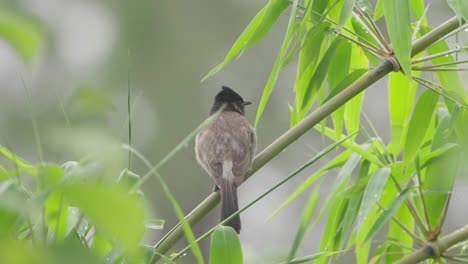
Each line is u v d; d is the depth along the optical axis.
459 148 8.44
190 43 21.69
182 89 21.38
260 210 22.02
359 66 9.57
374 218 9.14
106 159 2.99
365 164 9.13
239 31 22.39
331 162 9.21
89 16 20.61
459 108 8.23
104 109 2.94
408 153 8.27
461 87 8.70
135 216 2.40
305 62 8.61
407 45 7.03
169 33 21.28
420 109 8.35
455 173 8.35
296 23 8.31
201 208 7.71
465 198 19.53
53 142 2.75
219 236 6.26
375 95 23.03
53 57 19.92
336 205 9.05
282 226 21.86
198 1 21.97
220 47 22.23
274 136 22.36
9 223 3.80
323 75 8.62
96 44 20.55
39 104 19.20
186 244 21.72
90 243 5.63
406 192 8.02
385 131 22.59
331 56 8.62
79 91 2.88
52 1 20.14
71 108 2.94
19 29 2.37
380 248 9.45
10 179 4.57
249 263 6.18
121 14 20.78
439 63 8.88
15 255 2.34
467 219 20.03
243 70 22.81
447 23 7.85
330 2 8.64
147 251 5.85
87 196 2.36
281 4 8.32
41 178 3.73
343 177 8.52
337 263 15.76
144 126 20.69
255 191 22.31
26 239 4.62
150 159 20.42
